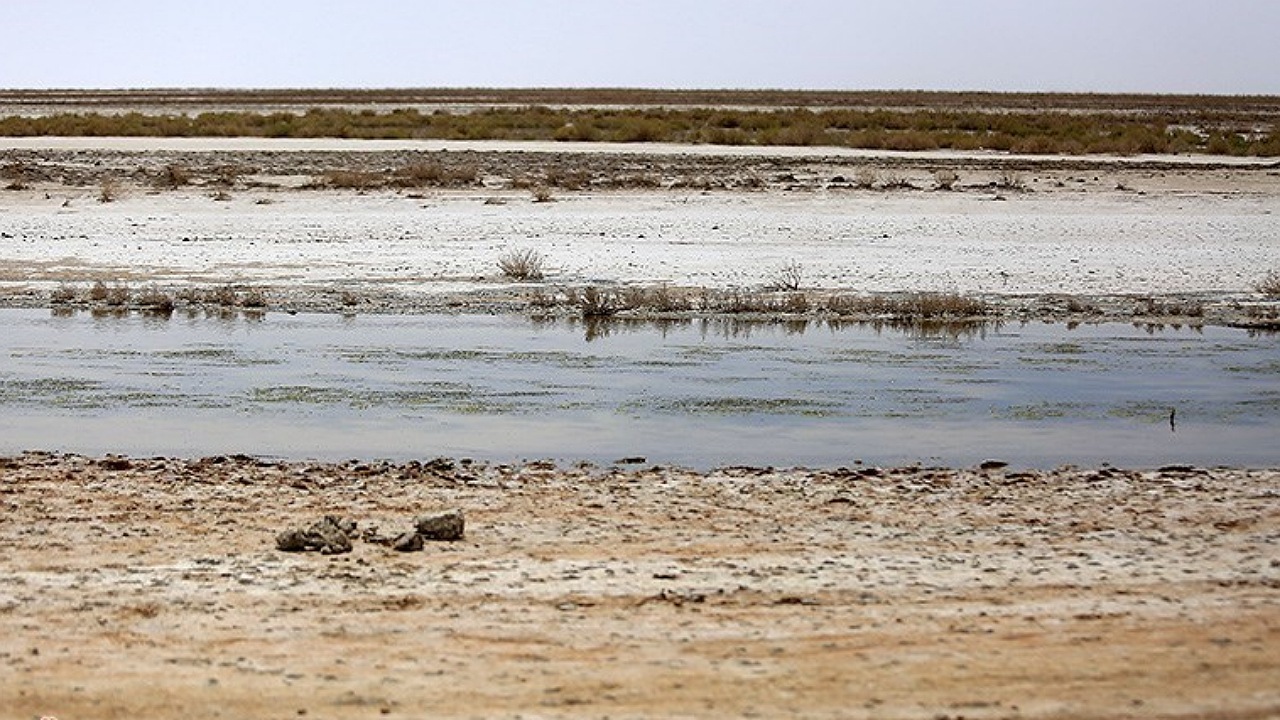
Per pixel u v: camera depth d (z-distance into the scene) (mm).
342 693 8602
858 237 37844
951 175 51625
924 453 16656
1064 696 8609
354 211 42094
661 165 56500
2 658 9172
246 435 17266
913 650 9445
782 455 16469
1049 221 41188
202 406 18906
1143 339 25141
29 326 25422
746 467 15648
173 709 8344
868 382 20969
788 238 37594
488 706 8398
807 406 19250
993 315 27406
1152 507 13781
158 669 8992
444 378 20969
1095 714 8336
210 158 57750
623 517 13195
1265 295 29922
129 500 13602
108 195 43938
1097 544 12344
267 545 12031
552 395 19828
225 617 10047
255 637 9633
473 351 23266
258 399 19375
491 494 14070
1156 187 50531
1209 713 8367
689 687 8727
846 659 9258
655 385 20594
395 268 32500
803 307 27766
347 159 58000
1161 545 12320
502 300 28688
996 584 11008
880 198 45969
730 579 11094
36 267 32375
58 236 36875
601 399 19578
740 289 29797
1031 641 9641
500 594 10625
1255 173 54938
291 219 40344
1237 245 37250
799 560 11695
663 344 24188
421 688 8688
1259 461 16531
